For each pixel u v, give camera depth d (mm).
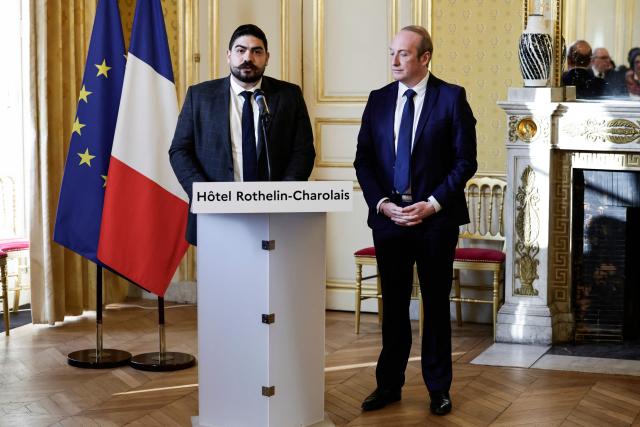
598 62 6430
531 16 6363
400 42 4648
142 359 5828
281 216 4078
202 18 7605
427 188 4688
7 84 7582
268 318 4066
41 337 6562
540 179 6398
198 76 7648
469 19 6996
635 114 6203
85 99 5660
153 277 5598
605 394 5188
